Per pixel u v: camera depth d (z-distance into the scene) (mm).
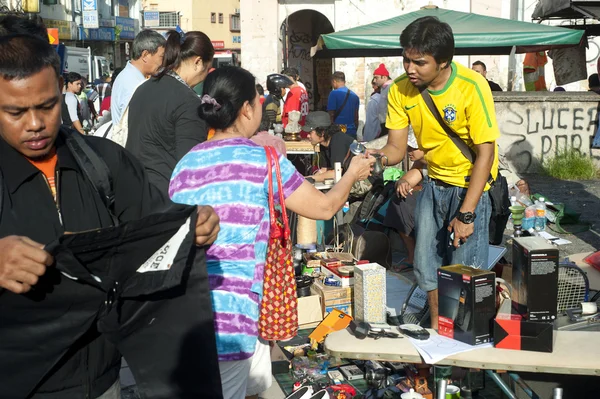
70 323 1939
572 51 13414
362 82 16922
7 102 1830
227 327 2805
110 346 2113
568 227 8141
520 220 7125
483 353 3602
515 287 3826
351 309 5445
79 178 2059
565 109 12445
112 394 2156
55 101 1897
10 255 1702
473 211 3889
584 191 10938
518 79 16656
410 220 6645
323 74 21250
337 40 9422
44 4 31703
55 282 1885
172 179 2951
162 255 1965
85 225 2043
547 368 3439
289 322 3092
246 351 2855
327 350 3812
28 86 1825
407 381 4203
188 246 1956
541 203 7551
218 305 2807
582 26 12578
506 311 3809
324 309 5398
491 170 4145
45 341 1928
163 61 4613
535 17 11820
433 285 4238
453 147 4023
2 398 1928
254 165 2865
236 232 2812
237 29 70312
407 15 10141
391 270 6812
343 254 6094
